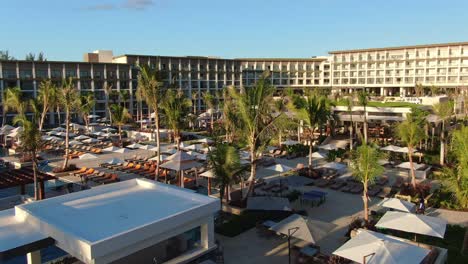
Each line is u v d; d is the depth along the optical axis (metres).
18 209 15.29
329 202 25.53
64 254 16.73
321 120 34.09
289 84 120.31
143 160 38.62
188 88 102.25
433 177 31.14
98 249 12.01
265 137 25.22
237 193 25.33
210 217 16.09
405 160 36.53
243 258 17.61
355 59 112.69
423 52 100.75
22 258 16.59
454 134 20.75
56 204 16.38
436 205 24.12
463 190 19.56
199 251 15.76
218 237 19.97
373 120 48.00
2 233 13.79
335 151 40.62
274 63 118.75
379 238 14.49
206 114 72.00
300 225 16.81
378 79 108.88
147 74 27.91
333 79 117.69
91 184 30.55
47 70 77.31
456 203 23.36
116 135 58.44
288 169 28.08
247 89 25.34
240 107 24.92
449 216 22.42
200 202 16.53
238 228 20.66
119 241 12.55
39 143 25.75
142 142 52.56
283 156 40.62
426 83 100.56
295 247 18.05
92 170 33.62
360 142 45.59
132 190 18.58
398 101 53.44
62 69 79.44
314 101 32.66
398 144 42.81
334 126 51.09
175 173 32.69
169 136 52.16
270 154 41.12
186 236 16.69
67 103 36.94
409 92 103.69
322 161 38.38
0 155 45.38
